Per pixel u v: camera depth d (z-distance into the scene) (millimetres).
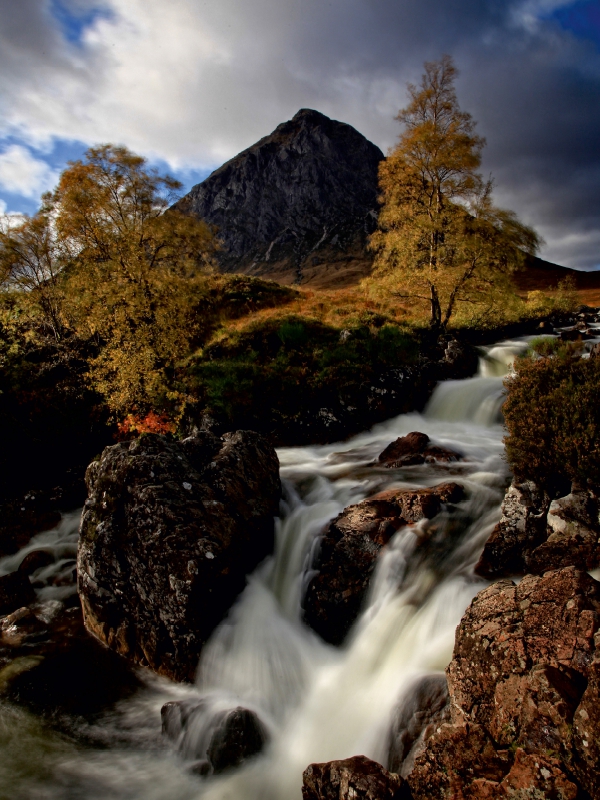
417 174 20734
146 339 16578
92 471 8773
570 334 23359
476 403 14641
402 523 7812
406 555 7199
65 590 9227
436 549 7199
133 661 7121
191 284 19266
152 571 7043
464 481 9211
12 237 21609
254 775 5262
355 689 5902
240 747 5418
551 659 3912
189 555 6918
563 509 6316
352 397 15625
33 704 6457
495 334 23203
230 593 7391
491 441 12289
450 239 20234
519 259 20000
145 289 17344
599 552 5703
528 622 4324
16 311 22297
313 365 17047
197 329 19109
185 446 9297
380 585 7016
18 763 5621
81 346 21047
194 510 7500
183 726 5820
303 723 5809
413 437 11711
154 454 8188
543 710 3539
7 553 10922
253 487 8867
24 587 8938
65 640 7645
